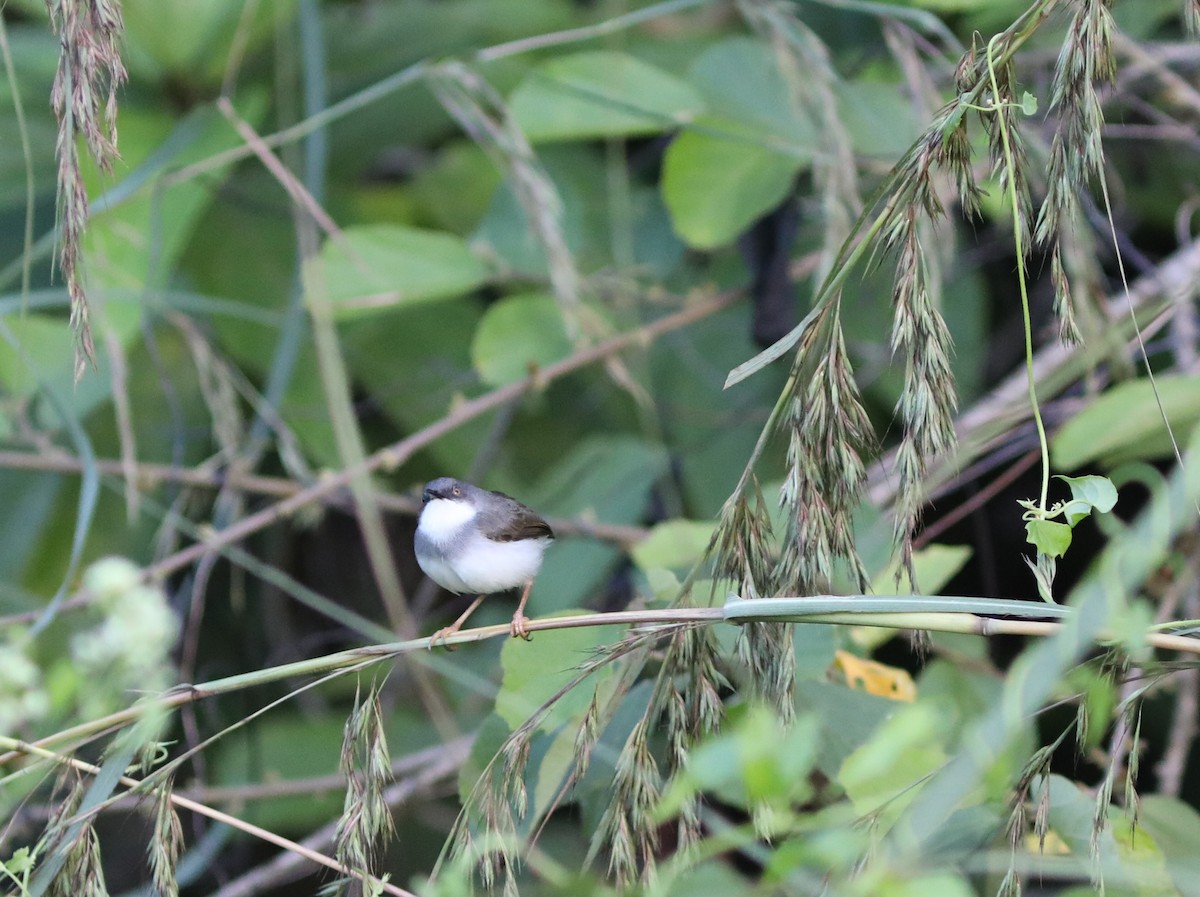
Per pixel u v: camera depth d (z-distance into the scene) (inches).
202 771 378.0
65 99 217.9
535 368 420.8
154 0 421.4
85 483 288.7
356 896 212.7
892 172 202.2
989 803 228.2
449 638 232.8
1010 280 466.6
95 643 204.2
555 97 417.1
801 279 475.2
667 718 252.4
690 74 426.6
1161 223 462.3
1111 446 300.4
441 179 527.8
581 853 353.7
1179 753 339.0
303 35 413.7
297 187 366.0
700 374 478.3
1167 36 459.5
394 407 480.7
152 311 402.0
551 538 353.1
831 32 486.6
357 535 502.3
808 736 130.8
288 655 472.1
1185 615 340.8
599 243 488.1
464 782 257.1
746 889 206.5
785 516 258.2
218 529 408.2
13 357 390.3
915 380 202.5
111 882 410.0
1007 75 200.7
